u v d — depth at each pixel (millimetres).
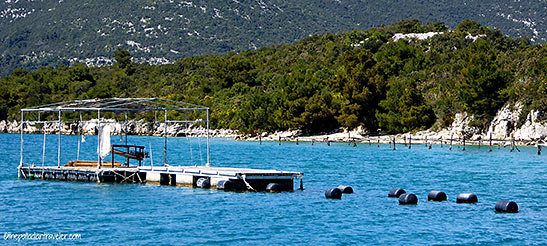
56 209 39219
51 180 52688
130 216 37000
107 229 33875
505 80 109000
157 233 32969
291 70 193000
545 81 105188
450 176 58812
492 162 75062
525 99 106188
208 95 189750
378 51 181125
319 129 136125
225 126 161500
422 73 146875
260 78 193250
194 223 35125
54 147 119750
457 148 101875
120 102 51188
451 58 158125
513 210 38438
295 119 130375
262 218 36344
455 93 121875
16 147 119188
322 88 141250
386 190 48125
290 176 46875
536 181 54594
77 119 180250
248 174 45031
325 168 67625
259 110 141250
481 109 110312
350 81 128750
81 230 33719
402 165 71188
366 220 36031
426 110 118375
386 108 122688
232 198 42594
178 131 164375
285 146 114188
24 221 35938
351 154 91062
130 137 160125
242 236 32281
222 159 83438
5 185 49594
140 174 50844
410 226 34594
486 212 38469
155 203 40844
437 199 42562
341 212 38188
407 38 189375
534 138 102938
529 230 33719
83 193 45000
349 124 124188
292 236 32344
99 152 51031
